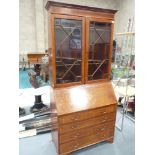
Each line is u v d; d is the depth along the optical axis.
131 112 2.80
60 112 1.55
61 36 1.53
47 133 2.22
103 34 1.73
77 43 1.61
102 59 1.82
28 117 2.31
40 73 4.93
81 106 1.66
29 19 5.99
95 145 1.99
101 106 1.75
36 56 5.60
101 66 1.85
